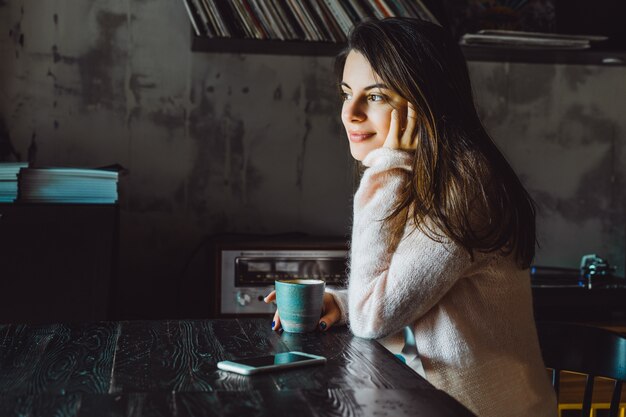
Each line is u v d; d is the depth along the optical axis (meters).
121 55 2.45
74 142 2.43
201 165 2.50
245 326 1.34
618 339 1.36
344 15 2.24
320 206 2.57
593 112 2.68
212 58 2.50
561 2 2.63
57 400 0.85
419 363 1.34
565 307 2.15
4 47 2.39
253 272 2.09
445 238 1.19
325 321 1.31
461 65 1.37
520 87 2.64
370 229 1.26
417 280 1.19
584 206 2.68
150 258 2.48
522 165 2.65
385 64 1.30
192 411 0.81
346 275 2.12
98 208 1.90
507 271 1.27
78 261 1.88
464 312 1.24
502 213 1.24
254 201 2.53
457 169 1.24
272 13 2.22
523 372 1.25
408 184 1.27
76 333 1.25
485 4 2.60
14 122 2.40
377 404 0.84
